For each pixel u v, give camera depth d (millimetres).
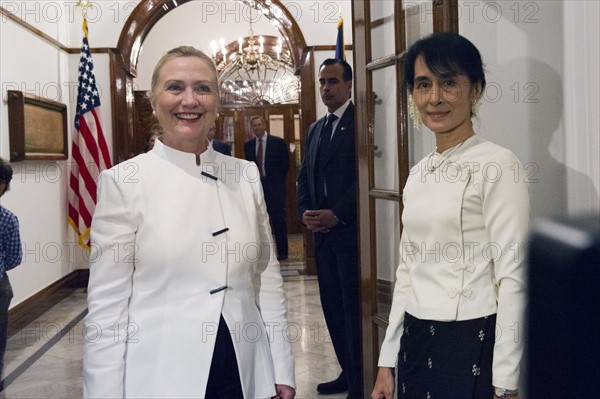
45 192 6316
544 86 2074
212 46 11461
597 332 216
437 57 1606
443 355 1571
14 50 5594
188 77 1629
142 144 8711
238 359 1595
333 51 7508
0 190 3389
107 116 7363
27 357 4660
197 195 1633
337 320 3443
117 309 1562
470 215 1568
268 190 9039
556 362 221
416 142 2377
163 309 1572
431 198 1649
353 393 3174
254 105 11727
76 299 6750
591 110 1890
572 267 219
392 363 1850
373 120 2635
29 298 5781
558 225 231
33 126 5863
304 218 3283
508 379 1409
